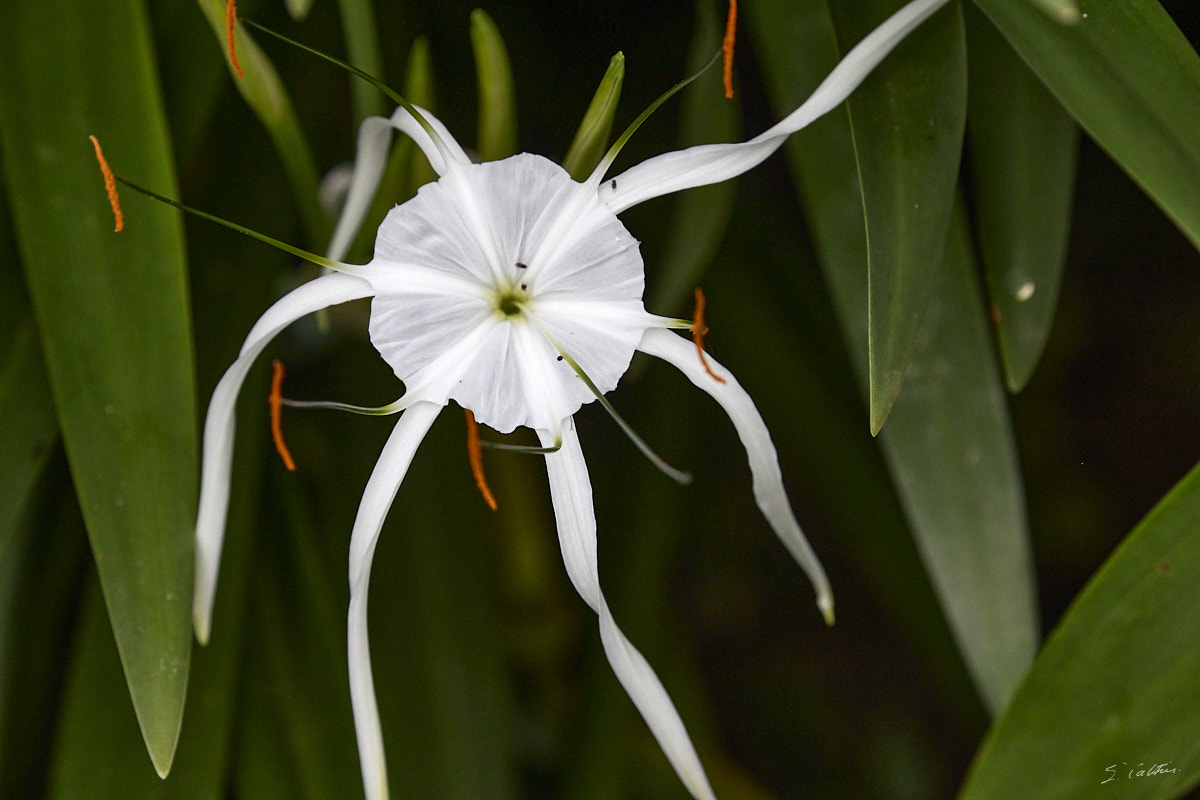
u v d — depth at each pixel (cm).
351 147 104
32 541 98
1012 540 95
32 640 98
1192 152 89
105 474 90
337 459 105
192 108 96
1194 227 89
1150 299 126
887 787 130
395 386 105
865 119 91
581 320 88
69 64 92
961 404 95
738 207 109
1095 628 91
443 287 87
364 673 87
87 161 92
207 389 96
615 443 119
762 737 136
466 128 109
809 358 106
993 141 95
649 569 106
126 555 90
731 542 134
